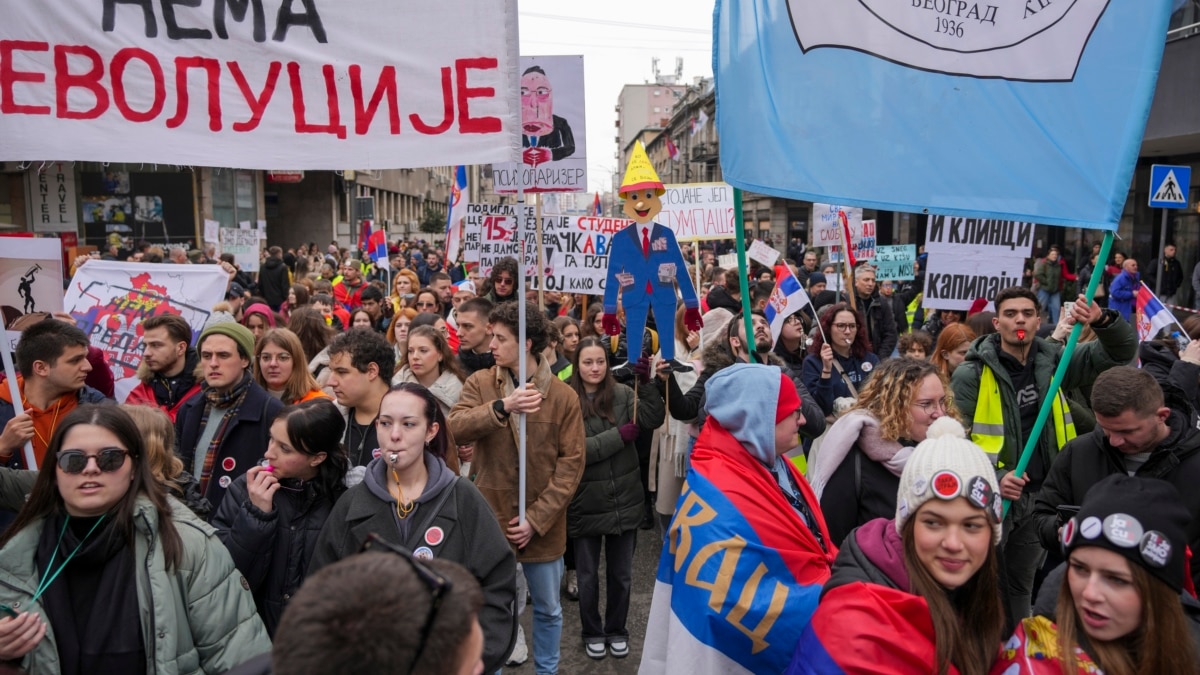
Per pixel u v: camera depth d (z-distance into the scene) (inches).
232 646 103.0
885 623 79.7
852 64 131.0
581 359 187.5
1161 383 136.8
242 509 115.6
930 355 256.1
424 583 51.2
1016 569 170.4
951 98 132.8
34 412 149.3
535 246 361.7
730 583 98.7
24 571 95.0
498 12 136.1
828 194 130.3
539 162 279.4
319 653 46.8
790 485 118.6
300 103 136.2
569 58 273.9
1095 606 78.7
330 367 158.1
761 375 108.9
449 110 137.5
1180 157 703.7
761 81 129.3
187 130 134.4
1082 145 133.8
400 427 113.5
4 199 871.7
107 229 970.7
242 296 384.8
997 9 132.3
